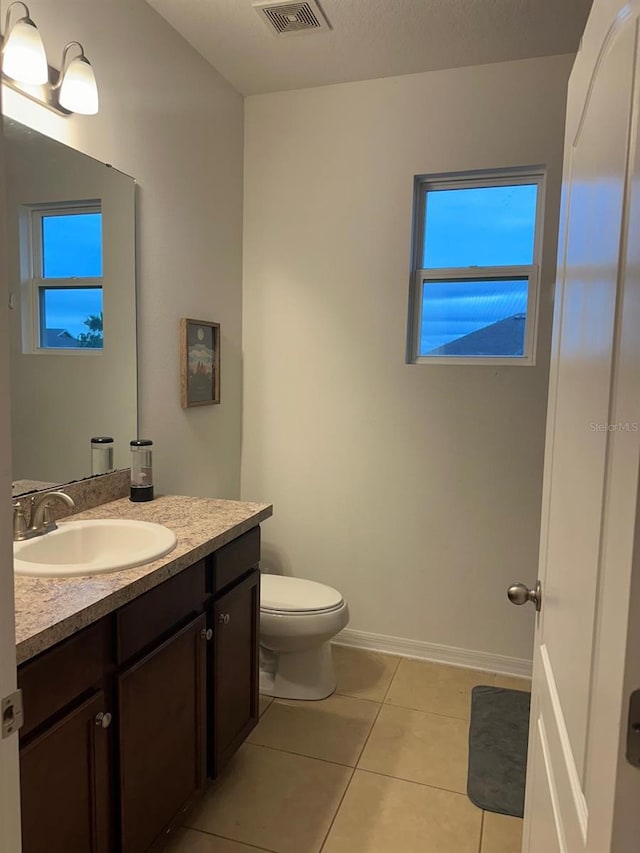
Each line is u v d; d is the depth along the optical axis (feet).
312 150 8.98
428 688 8.33
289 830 5.74
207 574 5.61
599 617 2.37
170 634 5.00
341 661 9.08
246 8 6.87
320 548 9.59
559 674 3.30
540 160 7.98
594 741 2.35
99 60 6.14
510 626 8.73
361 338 9.02
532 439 8.38
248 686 6.51
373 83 8.60
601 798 2.16
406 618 9.23
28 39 4.80
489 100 8.11
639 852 1.98
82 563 5.59
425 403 8.80
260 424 9.70
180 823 5.31
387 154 8.63
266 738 7.14
